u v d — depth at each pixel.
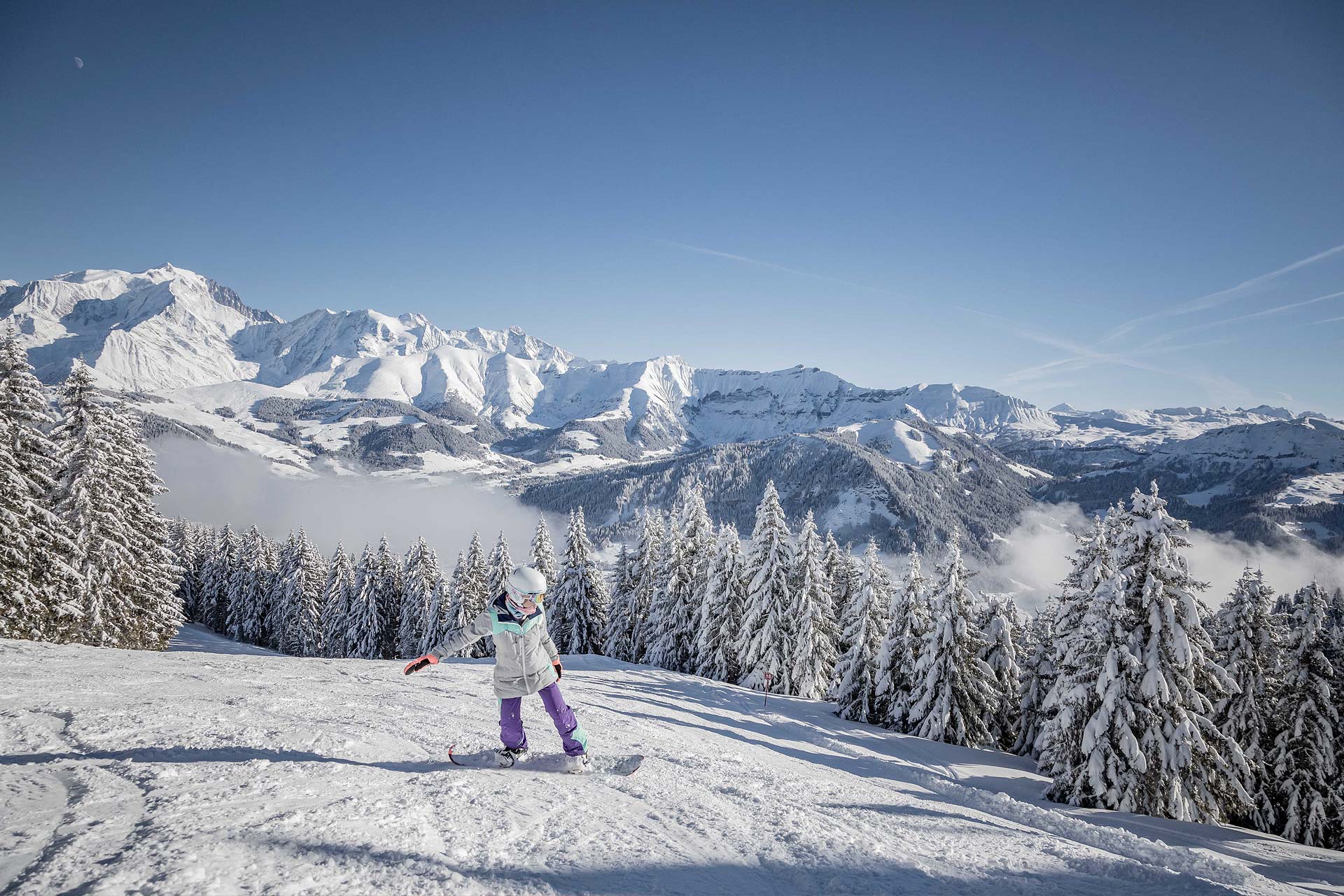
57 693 5.73
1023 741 26.61
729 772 5.11
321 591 60.69
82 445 25.27
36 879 2.06
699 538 41.09
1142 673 16.11
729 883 2.78
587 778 4.17
